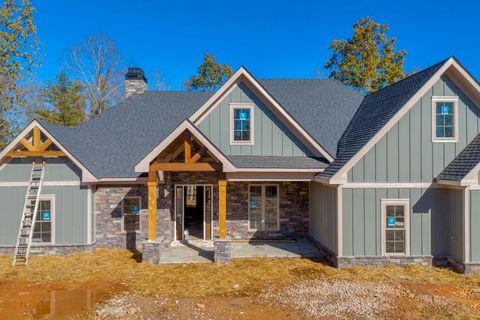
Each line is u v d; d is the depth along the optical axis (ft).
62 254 47.32
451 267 41.04
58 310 29.73
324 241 47.03
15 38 81.51
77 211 47.93
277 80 67.72
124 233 50.83
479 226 38.75
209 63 141.38
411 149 42.11
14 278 37.88
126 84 70.74
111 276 38.50
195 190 70.28
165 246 50.62
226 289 34.50
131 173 50.37
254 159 49.16
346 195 41.63
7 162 47.09
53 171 47.52
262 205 54.85
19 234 43.75
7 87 88.58
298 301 31.45
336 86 67.00
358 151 41.45
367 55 111.14
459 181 37.70
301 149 51.29
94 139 56.49
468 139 42.57
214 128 50.70
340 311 29.35
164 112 62.80
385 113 45.55
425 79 42.37
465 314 28.60
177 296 32.76
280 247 50.26
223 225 43.68
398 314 28.68
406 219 41.83
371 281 36.76
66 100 137.59
